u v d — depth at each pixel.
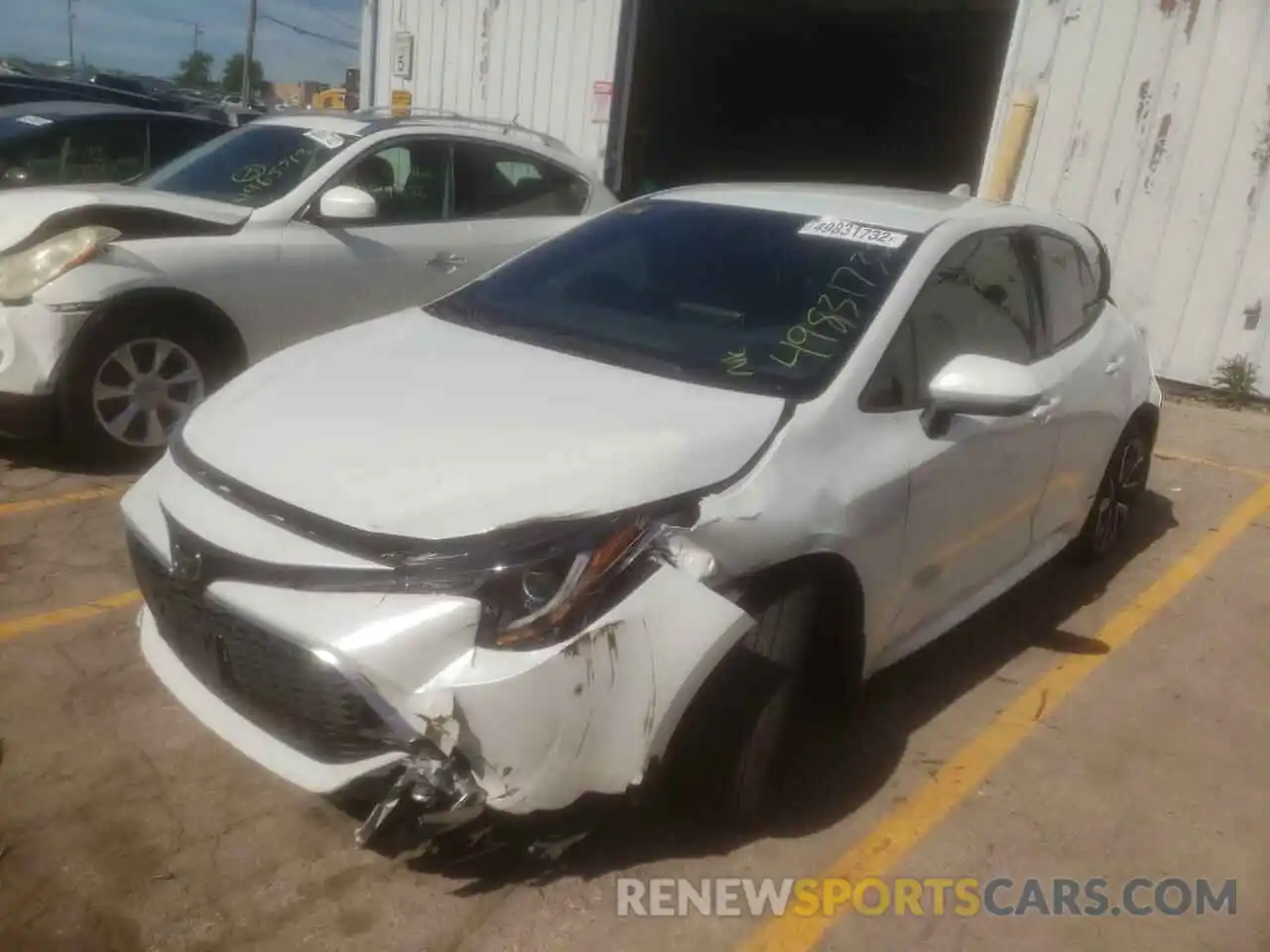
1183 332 8.70
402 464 2.86
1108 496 5.32
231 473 2.94
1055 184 9.05
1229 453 7.50
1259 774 3.90
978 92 17.58
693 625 2.76
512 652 2.59
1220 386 8.59
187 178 6.49
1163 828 3.56
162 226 5.66
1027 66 9.05
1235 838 3.55
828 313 3.63
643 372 3.46
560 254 4.27
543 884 3.04
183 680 3.03
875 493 3.31
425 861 3.09
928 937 3.02
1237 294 8.43
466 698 2.55
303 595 2.68
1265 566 5.68
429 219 6.55
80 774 3.34
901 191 4.67
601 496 2.79
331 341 3.78
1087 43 8.75
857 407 3.39
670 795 3.18
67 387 5.30
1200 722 4.20
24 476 5.47
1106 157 8.79
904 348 3.62
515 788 2.62
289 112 7.30
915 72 18.12
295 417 3.12
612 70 11.55
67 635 4.07
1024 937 3.06
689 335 3.65
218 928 2.82
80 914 2.83
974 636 4.73
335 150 6.29
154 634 3.21
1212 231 8.45
